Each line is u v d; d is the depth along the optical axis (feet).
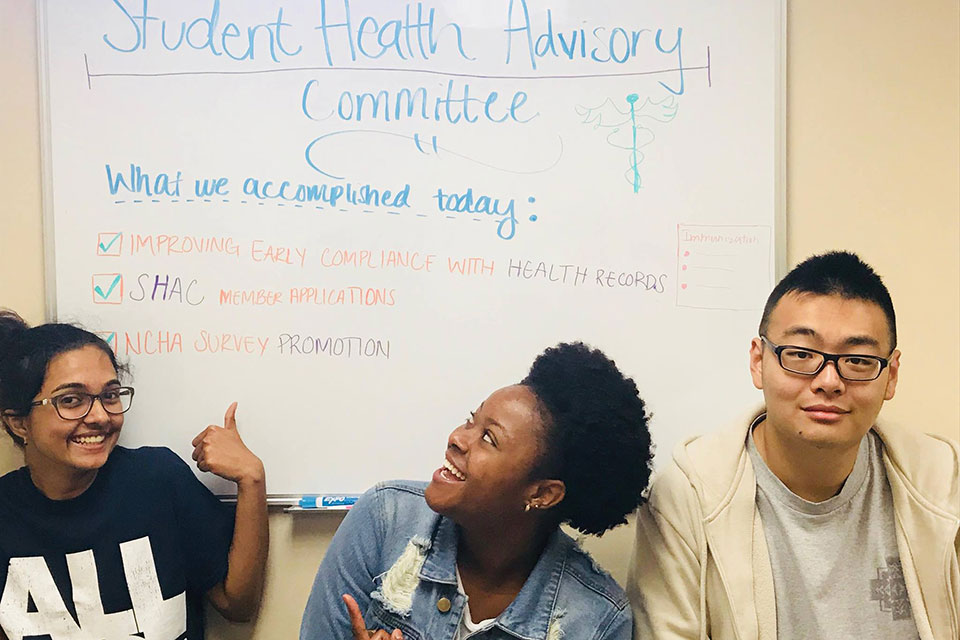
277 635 4.09
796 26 4.10
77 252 3.98
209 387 4.01
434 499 3.16
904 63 4.12
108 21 3.96
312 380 4.02
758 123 4.04
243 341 4.01
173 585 3.79
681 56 4.02
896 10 4.11
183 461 3.95
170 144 3.98
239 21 3.98
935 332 4.17
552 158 4.02
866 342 3.10
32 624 3.58
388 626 3.28
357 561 3.39
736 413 4.06
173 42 3.97
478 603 3.32
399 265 4.01
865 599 3.31
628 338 4.05
